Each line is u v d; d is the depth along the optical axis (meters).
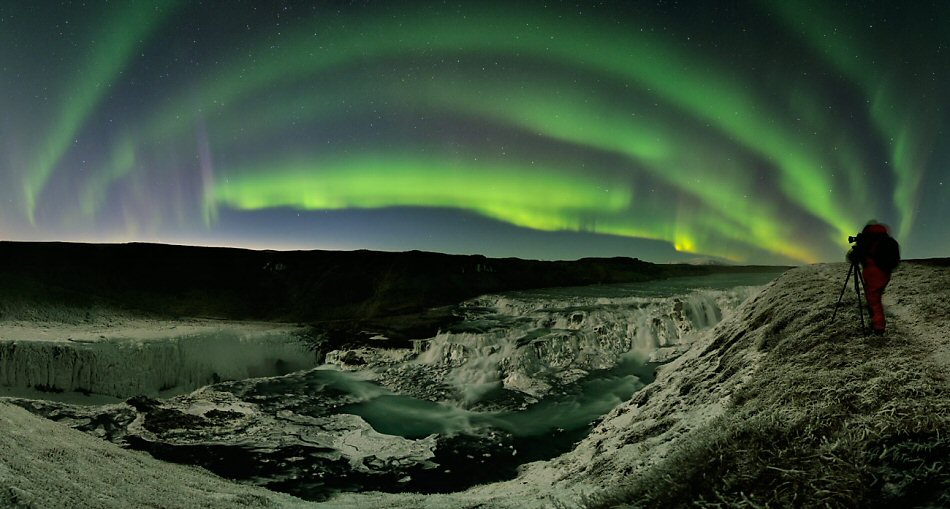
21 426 8.18
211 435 13.59
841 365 6.18
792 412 4.83
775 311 10.60
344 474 11.52
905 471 3.29
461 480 11.21
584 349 21.42
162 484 7.19
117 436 12.91
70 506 5.09
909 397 4.48
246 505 7.05
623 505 4.09
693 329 22.67
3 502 4.71
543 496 6.96
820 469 3.53
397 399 17.91
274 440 13.55
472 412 16.42
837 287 10.69
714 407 7.39
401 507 7.56
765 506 3.32
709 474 3.93
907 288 10.02
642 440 8.23
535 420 15.46
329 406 16.95
